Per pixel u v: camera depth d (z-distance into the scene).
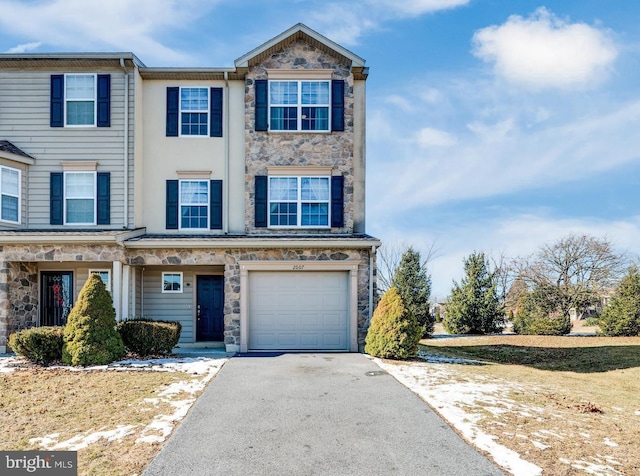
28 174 13.80
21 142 13.82
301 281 13.07
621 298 20.48
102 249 12.36
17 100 13.88
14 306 12.46
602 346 16.58
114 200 13.78
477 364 11.80
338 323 13.03
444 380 9.27
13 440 5.77
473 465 5.18
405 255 22.33
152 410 6.98
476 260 24.44
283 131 14.34
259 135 14.34
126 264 12.66
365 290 12.91
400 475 4.94
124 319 12.44
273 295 13.03
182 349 13.34
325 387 8.48
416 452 5.54
